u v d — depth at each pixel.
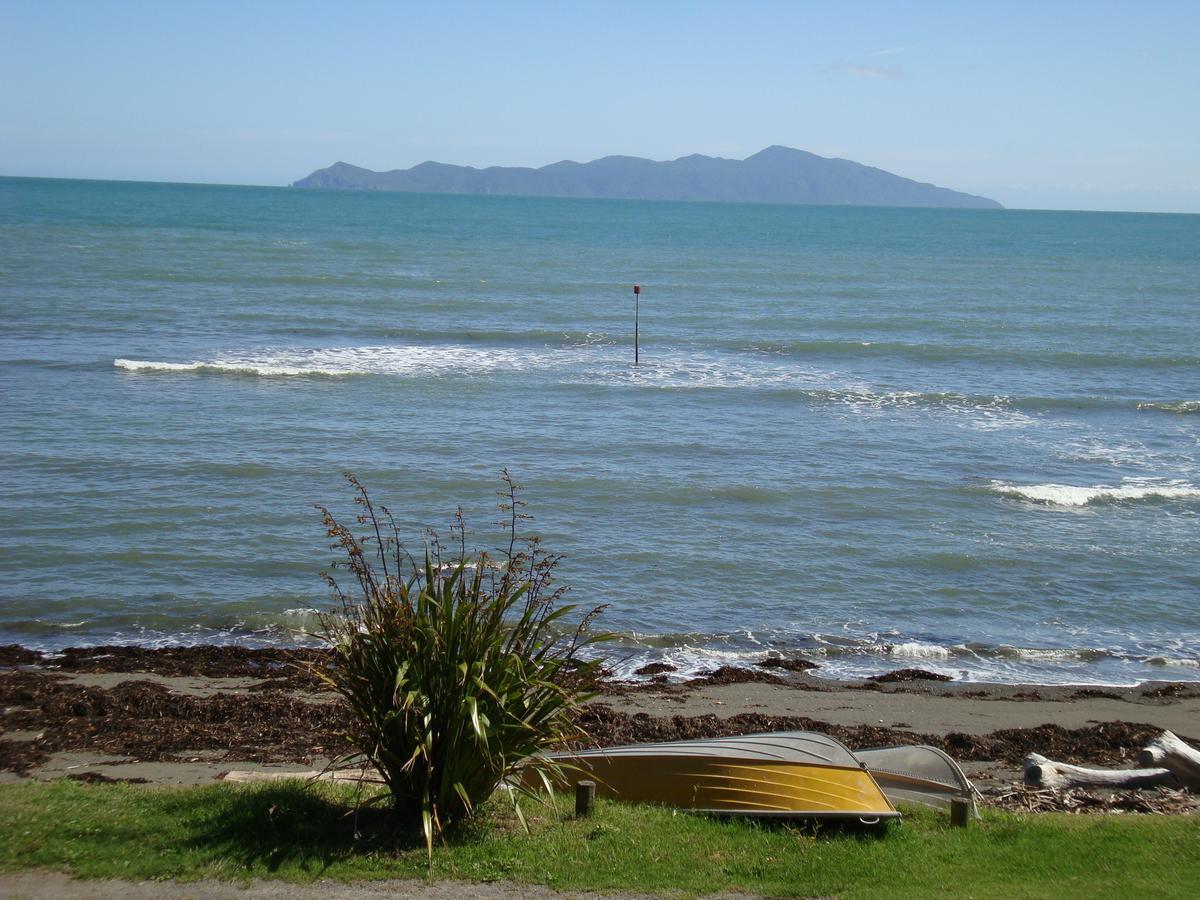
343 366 32.22
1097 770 10.05
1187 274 78.25
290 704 11.55
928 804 8.60
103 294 44.78
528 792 7.47
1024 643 14.87
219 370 30.56
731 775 7.94
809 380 32.91
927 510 20.23
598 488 20.56
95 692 11.66
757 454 23.69
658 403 28.66
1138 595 16.61
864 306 51.53
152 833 6.63
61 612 14.30
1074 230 177.25
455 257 72.19
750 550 17.75
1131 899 6.50
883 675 13.70
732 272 67.25
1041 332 44.59
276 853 6.42
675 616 15.13
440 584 6.96
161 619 14.23
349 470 21.00
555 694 6.85
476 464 21.84
